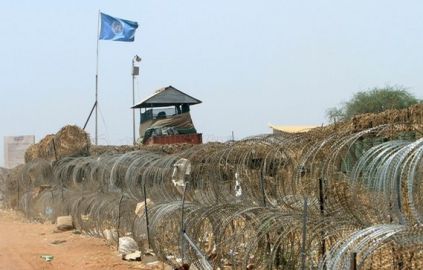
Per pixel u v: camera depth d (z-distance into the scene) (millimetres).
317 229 9102
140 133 45219
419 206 7648
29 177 28422
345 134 10188
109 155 20016
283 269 9859
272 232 10023
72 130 28797
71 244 18406
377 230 7105
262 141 11461
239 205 11164
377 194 8070
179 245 12547
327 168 9359
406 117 17484
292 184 10375
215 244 10992
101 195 19094
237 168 11820
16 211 30672
